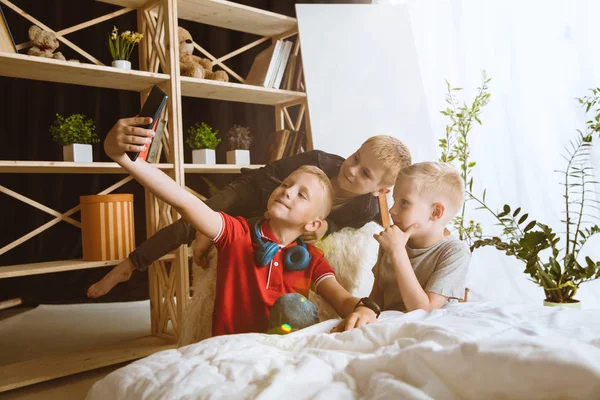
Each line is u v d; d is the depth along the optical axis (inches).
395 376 29.7
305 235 59.8
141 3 84.1
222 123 104.2
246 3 107.0
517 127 79.4
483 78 82.5
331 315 57.2
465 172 74.5
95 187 102.9
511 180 81.1
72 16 95.4
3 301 98.9
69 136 75.4
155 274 83.4
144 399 30.5
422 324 36.0
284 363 33.6
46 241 99.5
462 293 56.4
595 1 73.4
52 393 64.1
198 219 53.4
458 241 58.7
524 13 78.5
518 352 26.2
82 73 74.5
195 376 31.4
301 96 93.5
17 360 73.3
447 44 85.5
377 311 47.8
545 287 63.2
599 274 61.8
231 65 106.2
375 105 78.5
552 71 76.9
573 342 27.6
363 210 65.4
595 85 73.8
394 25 81.3
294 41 105.1
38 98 95.2
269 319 52.4
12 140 93.8
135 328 89.0
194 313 57.9
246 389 29.7
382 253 60.8
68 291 104.7
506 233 67.6
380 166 66.5
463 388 27.3
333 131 77.8
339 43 80.9
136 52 101.7
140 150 45.7
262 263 55.2
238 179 73.7
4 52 65.1
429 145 76.1
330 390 29.0
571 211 77.0
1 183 95.3
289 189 58.1
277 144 90.4
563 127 76.3
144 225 107.7
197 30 104.3
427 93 85.5
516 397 25.9
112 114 101.0
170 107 78.2
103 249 76.4
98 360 71.1
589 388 23.7
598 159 73.5
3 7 89.3
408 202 58.9
